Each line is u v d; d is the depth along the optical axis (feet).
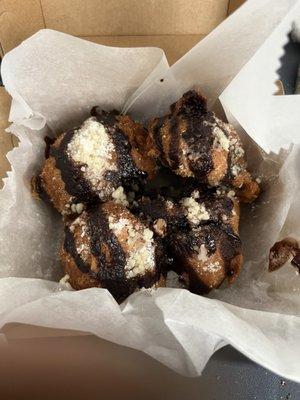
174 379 0.41
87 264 0.41
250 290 0.45
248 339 0.34
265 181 0.48
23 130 0.46
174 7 0.49
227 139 0.44
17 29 0.49
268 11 0.41
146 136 0.48
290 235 0.45
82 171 0.45
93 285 0.41
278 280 0.44
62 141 0.46
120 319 0.38
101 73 0.46
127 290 0.41
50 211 0.48
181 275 0.44
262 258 0.46
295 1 0.41
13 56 0.42
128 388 0.40
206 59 0.45
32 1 0.47
